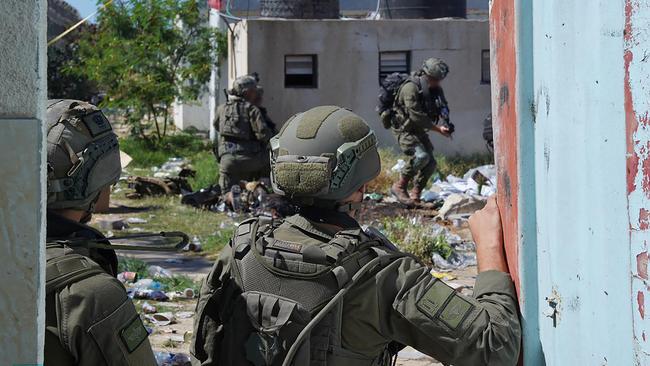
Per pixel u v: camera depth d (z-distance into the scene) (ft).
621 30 5.55
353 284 7.09
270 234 7.57
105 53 65.67
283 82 51.62
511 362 6.93
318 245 7.32
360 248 7.27
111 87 66.18
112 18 65.21
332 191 7.47
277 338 7.02
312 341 7.01
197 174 48.11
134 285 22.12
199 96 72.23
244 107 36.60
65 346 6.33
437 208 37.96
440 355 6.99
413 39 52.29
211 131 71.20
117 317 6.50
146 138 66.69
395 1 54.95
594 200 5.98
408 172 38.11
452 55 52.54
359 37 52.06
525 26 6.93
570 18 6.23
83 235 7.11
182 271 25.17
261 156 36.78
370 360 7.26
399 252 7.39
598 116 5.87
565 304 6.51
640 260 5.42
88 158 7.17
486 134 40.50
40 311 5.64
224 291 7.52
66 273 6.49
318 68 51.85
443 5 55.16
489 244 7.55
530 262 7.04
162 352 15.81
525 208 7.02
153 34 65.16
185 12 65.26
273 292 7.22
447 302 6.99
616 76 5.62
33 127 5.51
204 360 7.61
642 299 5.41
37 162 5.55
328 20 51.83
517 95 6.98
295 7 52.65
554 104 6.55
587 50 6.00
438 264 26.20
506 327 6.93
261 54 51.34
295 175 7.49
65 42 92.43
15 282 5.56
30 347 5.59
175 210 37.27
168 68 66.90
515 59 7.00
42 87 5.57
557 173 6.53
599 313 5.99
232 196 36.27
